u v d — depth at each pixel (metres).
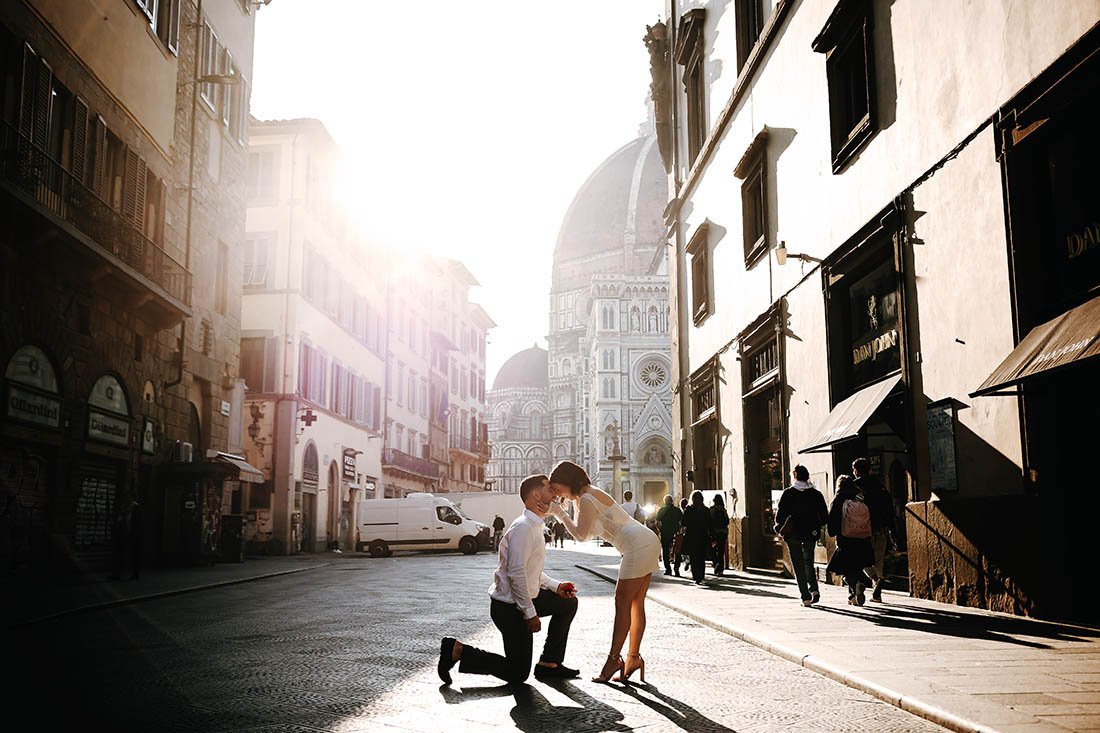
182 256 25.34
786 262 18.02
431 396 63.56
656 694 6.27
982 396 10.13
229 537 26.88
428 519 36.88
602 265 156.25
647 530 6.86
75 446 19.23
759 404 20.84
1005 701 5.55
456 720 5.46
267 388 36.53
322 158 40.59
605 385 115.81
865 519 11.60
